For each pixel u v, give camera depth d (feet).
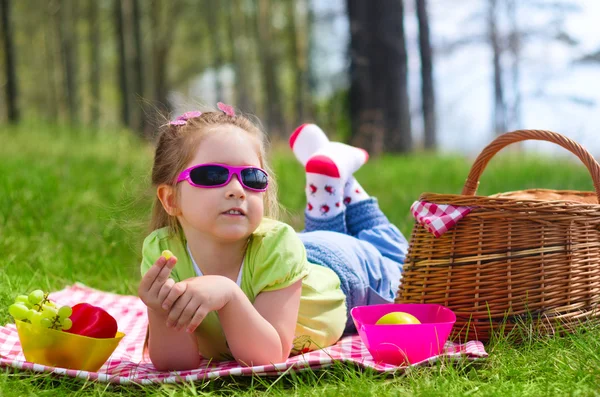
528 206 9.24
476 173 10.31
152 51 84.79
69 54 93.09
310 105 94.68
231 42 97.76
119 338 8.32
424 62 59.62
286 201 22.17
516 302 9.21
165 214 9.08
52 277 13.28
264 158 9.00
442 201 9.68
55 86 102.17
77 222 17.46
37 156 31.96
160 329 8.07
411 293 9.85
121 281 13.69
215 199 8.08
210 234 8.31
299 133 12.89
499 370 7.86
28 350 8.11
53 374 7.70
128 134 45.19
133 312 11.75
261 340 8.01
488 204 9.36
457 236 9.53
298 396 7.16
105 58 110.01
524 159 36.55
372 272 10.85
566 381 7.23
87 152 35.78
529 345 8.56
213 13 96.02
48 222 16.80
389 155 41.14
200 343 8.96
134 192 10.14
